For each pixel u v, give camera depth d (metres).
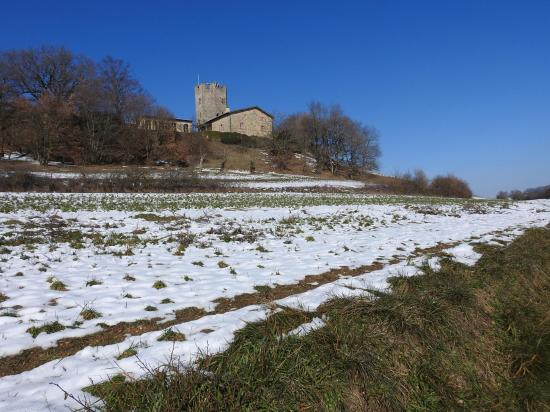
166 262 7.98
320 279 7.24
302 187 40.84
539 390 4.46
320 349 4.23
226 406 3.42
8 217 12.17
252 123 81.25
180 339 4.42
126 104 57.53
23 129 46.84
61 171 37.59
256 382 3.68
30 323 4.73
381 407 3.96
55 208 15.41
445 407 4.20
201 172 47.03
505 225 15.52
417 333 4.90
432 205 24.75
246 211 17.70
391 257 9.12
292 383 3.76
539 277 7.91
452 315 5.46
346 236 11.92
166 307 5.50
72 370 3.76
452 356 4.83
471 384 4.59
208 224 13.21
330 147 69.00
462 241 11.51
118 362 3.89
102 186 28.06
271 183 42.88
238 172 53.72
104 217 13.65
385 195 37.78
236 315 5.11
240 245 10.05
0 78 55.12
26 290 5.87
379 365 4.26
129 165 52.19
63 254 8.21
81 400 3.30
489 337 5.46
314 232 12.53
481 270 7.71
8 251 8.10
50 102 48.50
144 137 55.38
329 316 5.00
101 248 8.95
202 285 6.53
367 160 70.25
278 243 10.49
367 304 5.30
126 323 4.96
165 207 17.75
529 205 28.22
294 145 70.31
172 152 56.31
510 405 4.38
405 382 4.27
